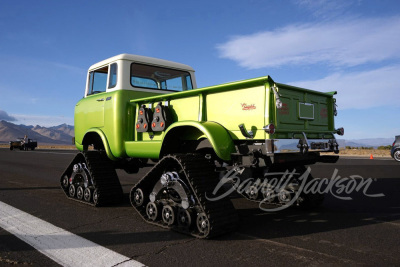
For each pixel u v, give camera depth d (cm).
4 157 2042
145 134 521
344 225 417
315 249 326
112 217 467
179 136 471
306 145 418
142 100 518
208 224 349
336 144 484
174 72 650
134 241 355
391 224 421
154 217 423
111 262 294
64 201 593
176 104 474
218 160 486
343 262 291
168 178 396
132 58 576
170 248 331
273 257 304
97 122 594
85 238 366
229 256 308
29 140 3697
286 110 403
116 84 565
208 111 435
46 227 414
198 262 293
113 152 550
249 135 385
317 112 468
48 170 1195
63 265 289
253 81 377
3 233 388
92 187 555
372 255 308
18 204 566
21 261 299
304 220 445
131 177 974
